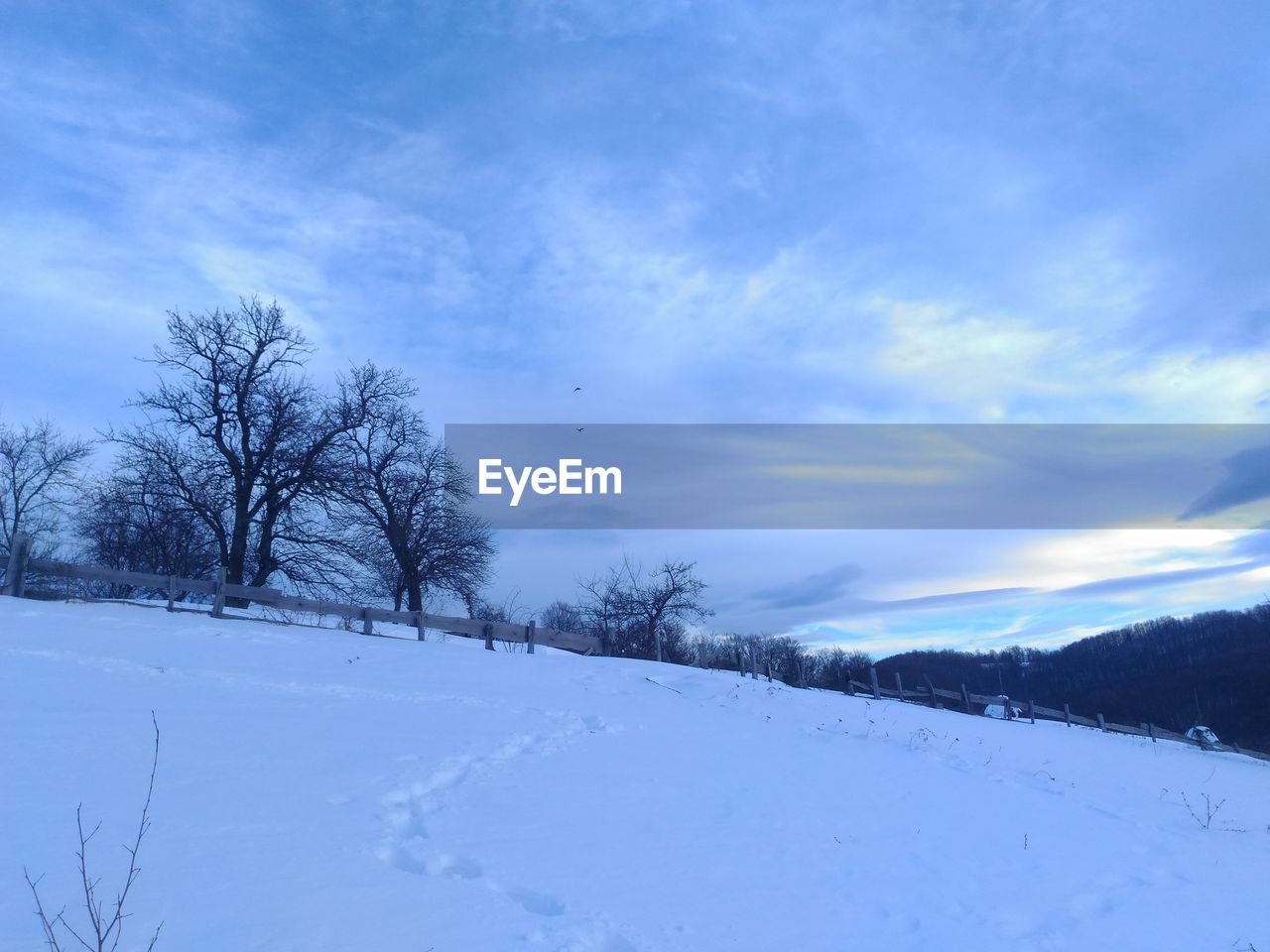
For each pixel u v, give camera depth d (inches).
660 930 265.9
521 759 445.1
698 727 591.5
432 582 1508.4
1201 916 335.9
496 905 258.5
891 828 411.2
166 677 506.9
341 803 330.3
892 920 298.7
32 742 350.3
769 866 336.2
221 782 334.0
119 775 324.5
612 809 382.6
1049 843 418.9
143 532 1296.8
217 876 251.0
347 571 1333.7
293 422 1322.6
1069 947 293.7
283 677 556.4
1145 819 504.1
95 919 193.5
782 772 494.6
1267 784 788.0
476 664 716.7
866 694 1110.4
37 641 554.6
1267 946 308.7
